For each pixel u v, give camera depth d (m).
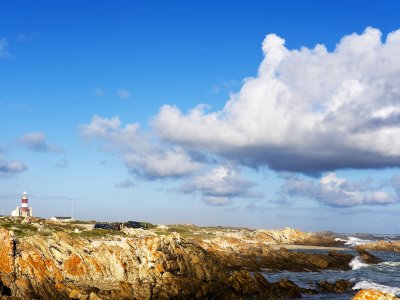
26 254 50.34
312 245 178.25
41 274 48.94
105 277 57.69
